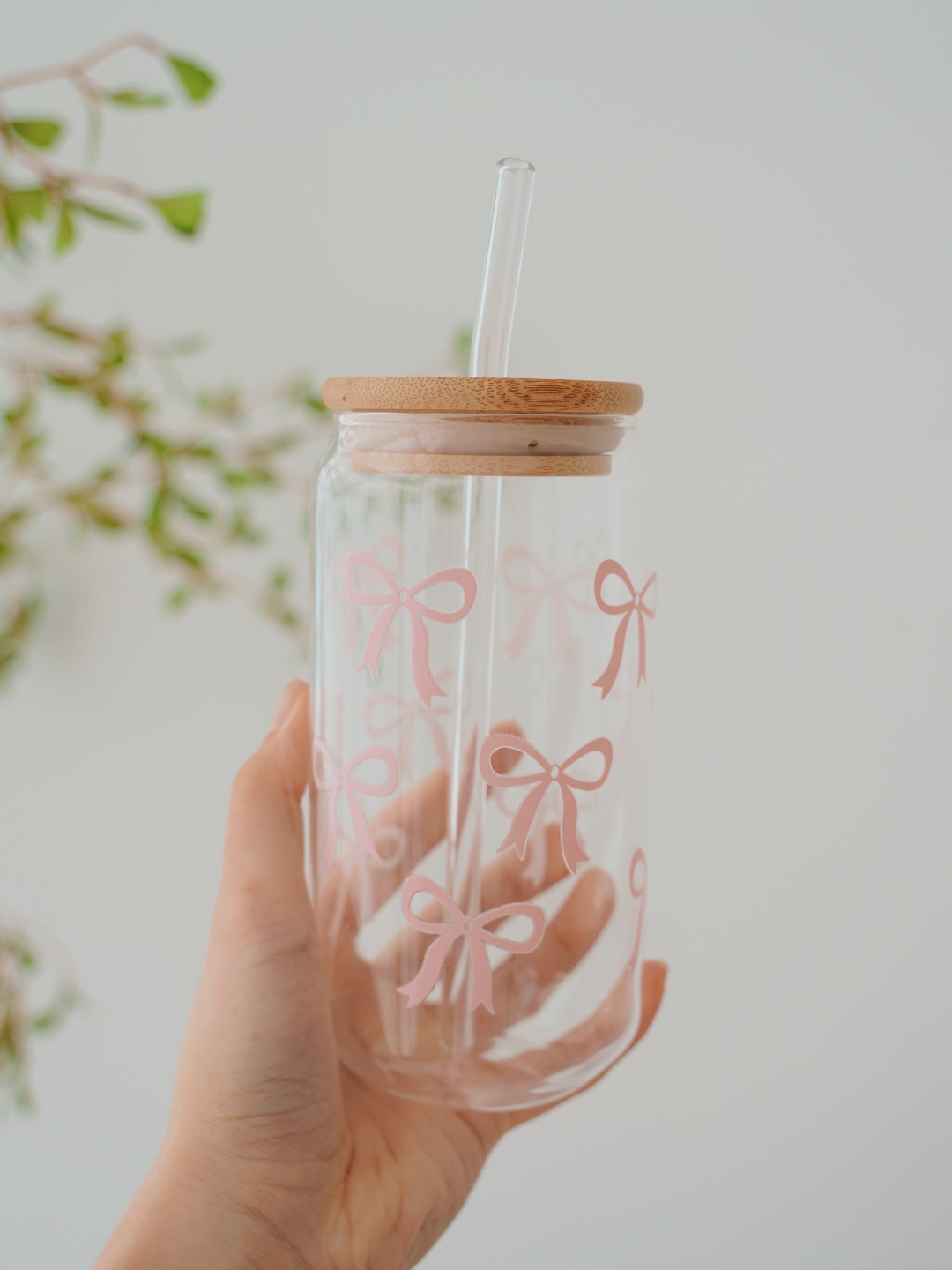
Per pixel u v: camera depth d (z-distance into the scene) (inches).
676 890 38.9
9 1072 41.6
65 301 36.6
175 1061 42.0
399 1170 24.1
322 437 37.1
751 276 34.8
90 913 41.4
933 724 37.1
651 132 34.2
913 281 34.3
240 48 34.7
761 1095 39.6
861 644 36.8
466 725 18.2
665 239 34.7
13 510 37.6
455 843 18.4
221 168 35.4
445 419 16.6
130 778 40.5
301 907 21.5
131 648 39.6
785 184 34.1
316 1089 21.5
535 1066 19.1
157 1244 19.9
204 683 39.6
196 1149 21.0
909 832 37.8
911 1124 39.3
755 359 35.2
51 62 35.0
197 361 36.8
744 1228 40.2
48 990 41.7
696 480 36.1
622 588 19.0
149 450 35.7
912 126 33.3
